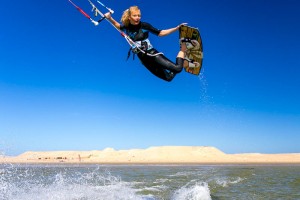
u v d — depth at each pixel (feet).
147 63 23.32
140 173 93.56
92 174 84.07
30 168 122.62
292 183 63.46
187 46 24.11
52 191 42.34
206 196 44.29
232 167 143.02
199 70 24.95
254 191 50.39
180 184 59.36
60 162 224.94
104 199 39.47
